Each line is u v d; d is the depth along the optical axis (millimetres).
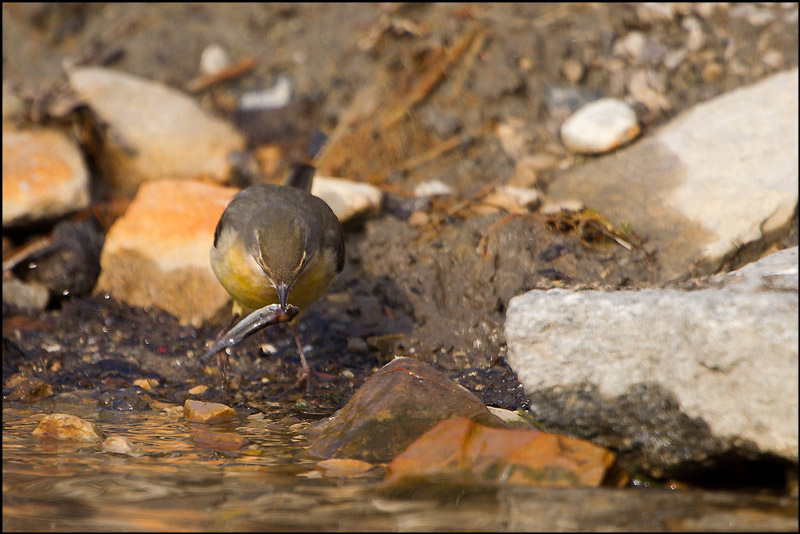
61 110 13703
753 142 12062
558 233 11594
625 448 6984
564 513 6016
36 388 9938
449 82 14297
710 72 13609
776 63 13469
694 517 5914
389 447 7586
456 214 12344
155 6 16719
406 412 7801
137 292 12188
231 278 10070
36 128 13656
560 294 7293
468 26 14773
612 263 11055
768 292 6543
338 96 14859
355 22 15586
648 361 6734
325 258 10039
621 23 14320
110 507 6238
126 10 16750
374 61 14938
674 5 14391
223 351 10383
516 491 6492
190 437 8375
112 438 7949
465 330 10859
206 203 12320
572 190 12367
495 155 13367
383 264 11961
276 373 10672
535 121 13695
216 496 6480
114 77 14820
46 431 8336
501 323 10766
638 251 11133
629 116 12961
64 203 12977
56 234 12719
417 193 12953
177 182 12695
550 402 7211
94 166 14148
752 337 6125
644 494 6445
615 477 6738
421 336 10930
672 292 6922
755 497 6391
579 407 7086
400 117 14039
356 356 10953
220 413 9117
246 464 7402
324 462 7355
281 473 7105
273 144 14555
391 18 15172
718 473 6730
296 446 8016
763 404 6152
